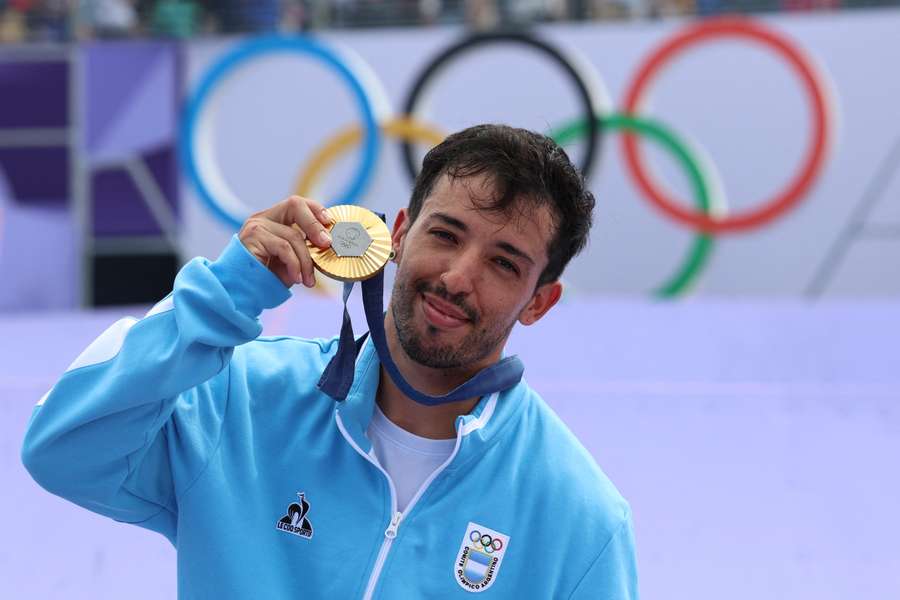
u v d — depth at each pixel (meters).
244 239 3.60
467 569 3.82
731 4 20.70
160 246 21.56
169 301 3.60
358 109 21.11
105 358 3.58
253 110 21.52
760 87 19.77
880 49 19.30
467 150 3.66
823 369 14.62
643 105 20.23
